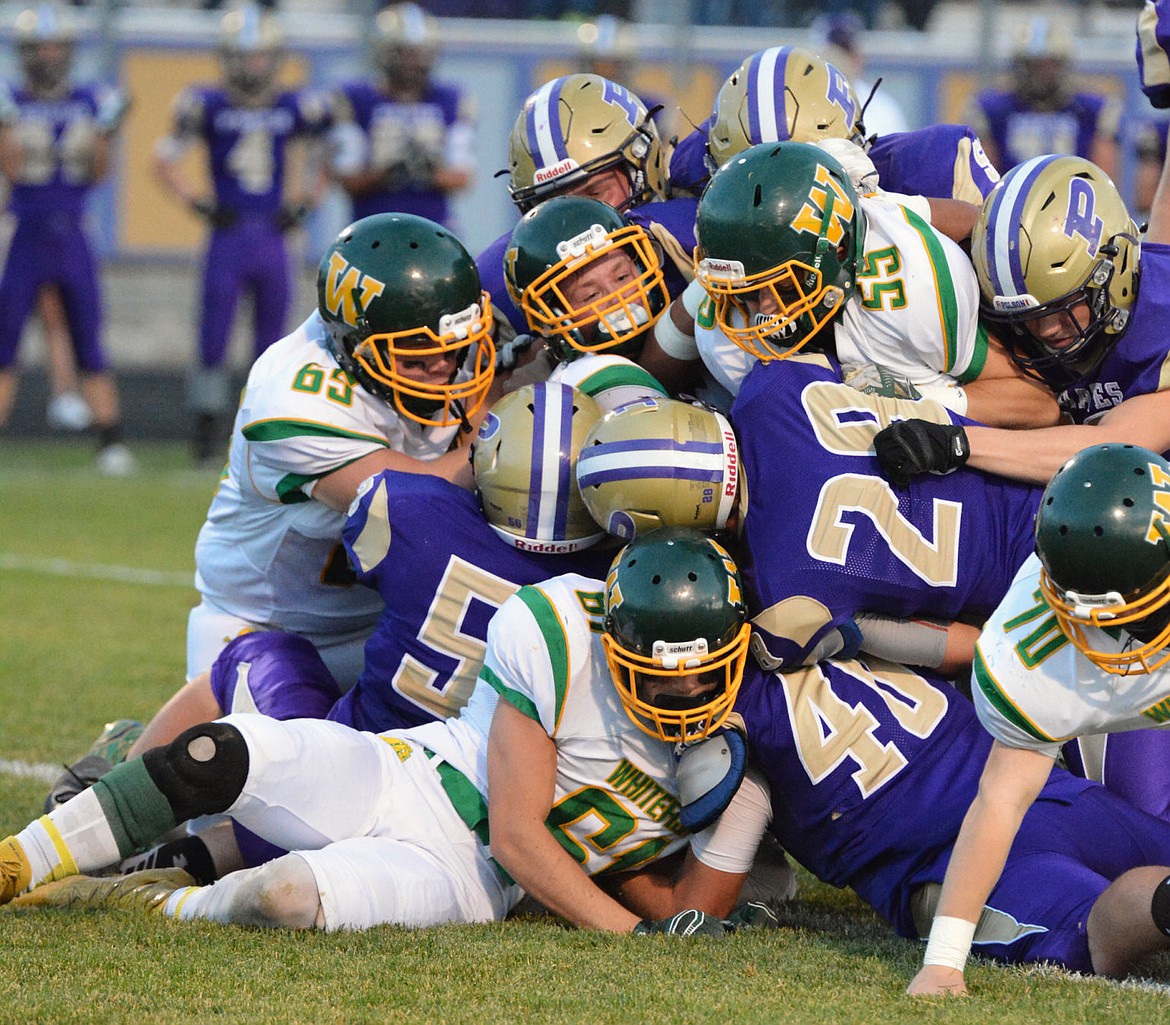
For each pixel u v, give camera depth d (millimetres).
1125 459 9922
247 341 49281
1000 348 13523
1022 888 11000
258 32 38938
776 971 10664
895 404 12555
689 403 12391
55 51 39125
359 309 13391
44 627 23891
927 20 51500
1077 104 38625
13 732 17922
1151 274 13430
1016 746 10383
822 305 12961
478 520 12852
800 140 14719
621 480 11891
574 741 11867
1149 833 11547
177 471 41344
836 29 42250
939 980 10141
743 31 48719
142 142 47594
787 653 11789
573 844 12156
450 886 11828
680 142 16766
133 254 48094
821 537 11922
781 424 12367
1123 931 10289
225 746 11555
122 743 14672
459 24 49031
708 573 11234
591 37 39125
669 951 11102
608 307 13828
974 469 12508
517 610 11820
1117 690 10109
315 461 13945
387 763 12164
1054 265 12797
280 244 40344
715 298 13086
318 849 11945
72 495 37344
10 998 10008
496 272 15773
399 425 14375
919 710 12008
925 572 12109
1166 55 16562
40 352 48688
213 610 15625
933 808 11648
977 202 15812
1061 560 9781
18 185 39594
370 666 13250
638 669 11211
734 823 11906
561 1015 9742
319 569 14906
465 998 10047
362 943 11086
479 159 47531
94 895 12023
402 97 39156
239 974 10438
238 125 39219
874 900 11914
